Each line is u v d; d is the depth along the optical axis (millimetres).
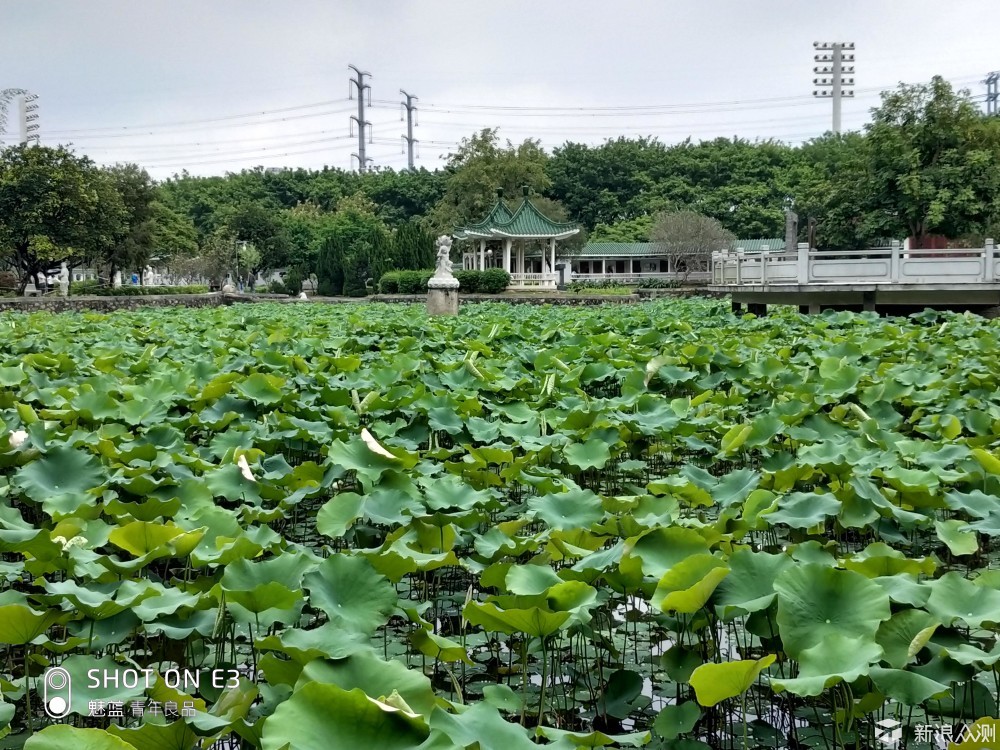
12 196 26125
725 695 2229
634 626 3609
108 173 33312
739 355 9008
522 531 4531
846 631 2445
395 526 3846
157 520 3740
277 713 1942
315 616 3605
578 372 7668
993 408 5828
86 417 5645
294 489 4250
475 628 3615
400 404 6066
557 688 3107
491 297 29312
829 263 15703
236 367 8055
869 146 25422
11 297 25297
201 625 2689
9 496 4668
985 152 23984
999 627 2512
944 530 3500
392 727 1940
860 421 5867
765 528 3619
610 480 5879
